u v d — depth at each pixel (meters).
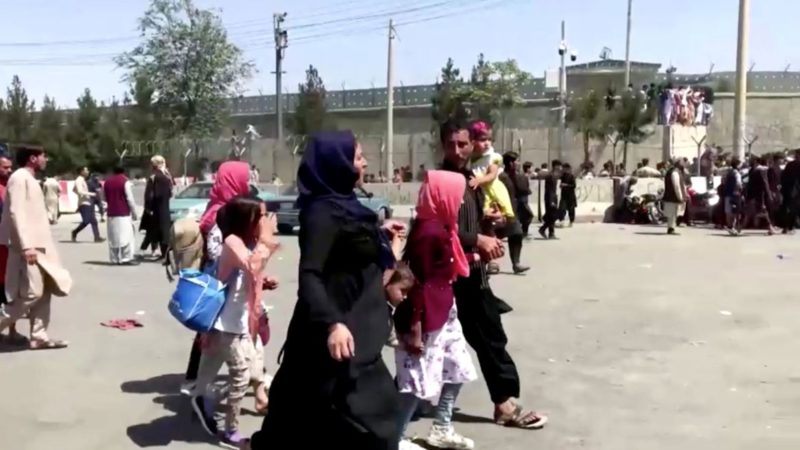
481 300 6.25
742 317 10.62
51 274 8.75
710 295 12.30
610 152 44.53
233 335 5.89
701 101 36.19
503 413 6.40
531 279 14.00
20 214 8.54
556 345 9.09
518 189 20.44
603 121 43.03
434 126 46.47
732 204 22.39
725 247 19.08
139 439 6.14
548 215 21.22
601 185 32.53
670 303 11.65
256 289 5.95
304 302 4.07
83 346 9.05
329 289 4.16
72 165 50.91
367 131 54.09
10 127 55.44
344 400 4.16
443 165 6.02
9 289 8.74
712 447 5.97
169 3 44.50
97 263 16.56
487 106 48.41
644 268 15.38
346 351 4.05
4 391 7.32
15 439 6.12
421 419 6.57
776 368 8.11
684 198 22.58
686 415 6.70
